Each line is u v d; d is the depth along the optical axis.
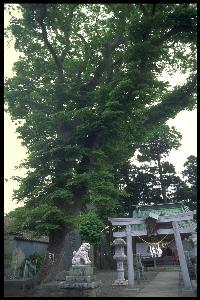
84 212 21.39
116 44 20.50
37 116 16.98
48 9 17.84
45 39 18.73
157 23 16.89
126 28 18.69
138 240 24.86
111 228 32.53
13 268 15.83
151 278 20.72
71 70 20.80
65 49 20.48
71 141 17.00
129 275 15.38
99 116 16.38
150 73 17.58
